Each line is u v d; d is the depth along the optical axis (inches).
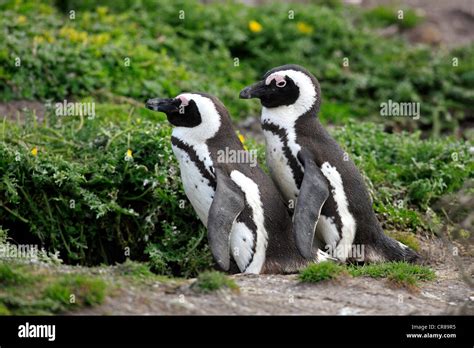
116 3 2087.8
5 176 1256.2
